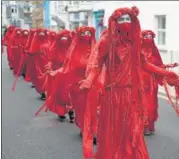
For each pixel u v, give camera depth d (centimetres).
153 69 496
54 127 861
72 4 3341
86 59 715
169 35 1630
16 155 667
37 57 1188
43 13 3469
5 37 2155
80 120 740
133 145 476
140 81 475
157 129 819
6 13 3512
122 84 473
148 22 1805
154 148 691
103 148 491
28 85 1517
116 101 477
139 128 479
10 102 1154
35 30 1303
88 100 458
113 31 452
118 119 480
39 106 1095
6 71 2019
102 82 472
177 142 728
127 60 466
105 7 2492
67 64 735
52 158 650
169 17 1628
